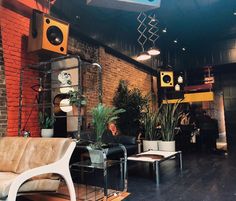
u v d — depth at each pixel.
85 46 5.75
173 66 9.32
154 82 9.42
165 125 5.32
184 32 8.22
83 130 4.79
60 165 2.53
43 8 4.14
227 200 2.83
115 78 6.91
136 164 5.17
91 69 5.80
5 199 2.14
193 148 7.51
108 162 3.20
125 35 7.25
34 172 2.30
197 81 9.66
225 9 6.90
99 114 3.20
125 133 6.52
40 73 4.29
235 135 8.78
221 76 9.27
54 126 4.29
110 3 3.01
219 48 8.56
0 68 3.62
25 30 4.09
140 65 8.37
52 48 3.79
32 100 4.13
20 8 3.94
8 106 3.74
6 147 3.01
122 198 2.97
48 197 2.96
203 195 3.03
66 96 4.19
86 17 5.55
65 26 3.98
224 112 9.05
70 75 4.85
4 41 3.74
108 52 6.71
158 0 3.11
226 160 5.43
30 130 4.05
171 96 9.29
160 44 9.09
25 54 4.05
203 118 7.64
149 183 3.65
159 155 4.05
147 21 6.96
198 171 4.38
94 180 3.89
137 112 6.63
